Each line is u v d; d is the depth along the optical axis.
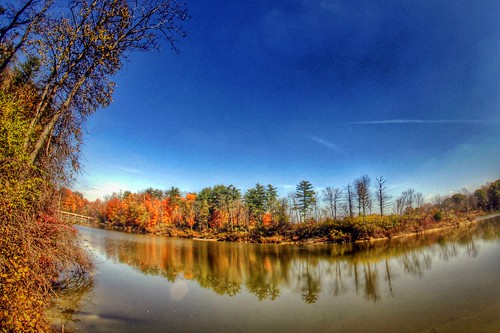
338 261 27.69
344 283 19.12
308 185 77.50
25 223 7.41
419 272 20.55
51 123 9.65
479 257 24.06
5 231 6.91
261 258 30.84
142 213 80.31
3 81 10.23
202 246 43.97
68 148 11.34
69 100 10.03
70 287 15.80
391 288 17.08
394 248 33.81
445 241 36.34
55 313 12.04
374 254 30.50
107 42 10.20
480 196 83.75
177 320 12.38
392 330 11.28
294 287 18.45
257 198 80.88
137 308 13.48
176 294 16.19
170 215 88.25
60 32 9.64
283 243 48.38
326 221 50.94
